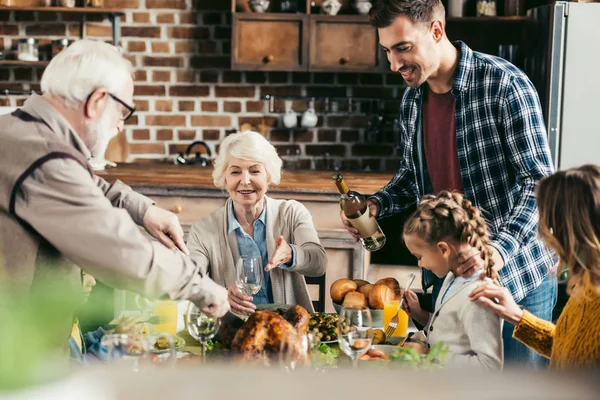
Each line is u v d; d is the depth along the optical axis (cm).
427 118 221
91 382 42
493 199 209
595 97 376
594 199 126
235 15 441
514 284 204
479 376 43
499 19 427
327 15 440
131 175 372
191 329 153
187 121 475
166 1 466
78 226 129
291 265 220
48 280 136
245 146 225
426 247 178
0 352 45
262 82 473
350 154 477
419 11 195
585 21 374
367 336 143
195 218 364
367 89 473
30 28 465
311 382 42
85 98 140
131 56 470
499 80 201
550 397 42
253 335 142
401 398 41
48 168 130
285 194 359
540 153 199
